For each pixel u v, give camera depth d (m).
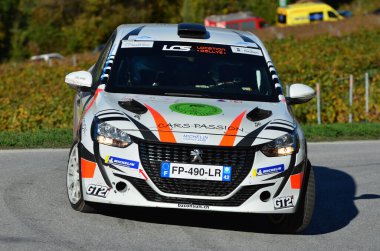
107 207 29.27
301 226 28.09
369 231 29.84
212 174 25.95
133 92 29.25
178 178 25.88
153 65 30.64
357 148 54.50
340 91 94.44
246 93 29.98
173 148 25.92
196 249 25.16
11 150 44.06
